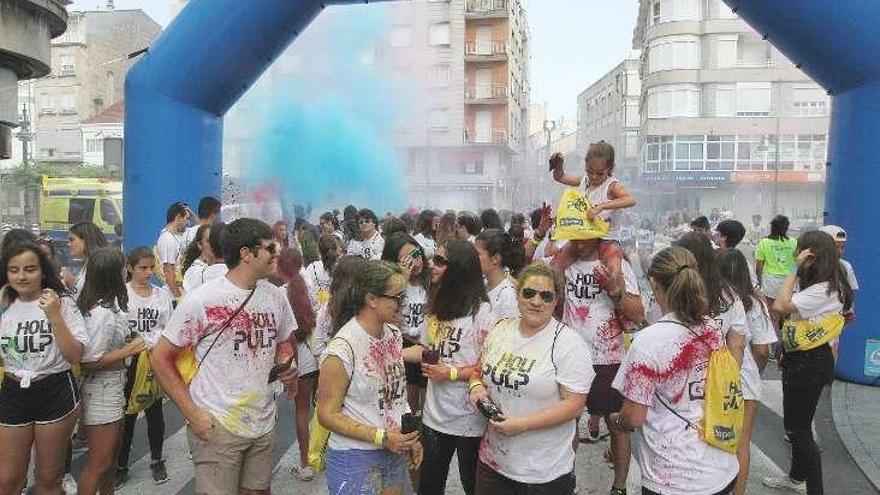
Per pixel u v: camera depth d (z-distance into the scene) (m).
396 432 3.35
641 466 3.22
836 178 8.08
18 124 13.15
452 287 3.97
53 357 3.99
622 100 63.06
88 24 52.88
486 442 3.55
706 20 42.94
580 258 5.10
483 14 46.97
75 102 50.19
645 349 3.13
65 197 18.78
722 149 43.31
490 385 3.44
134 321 5.16
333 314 3.83
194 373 3.59
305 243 8.23
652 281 3.34
